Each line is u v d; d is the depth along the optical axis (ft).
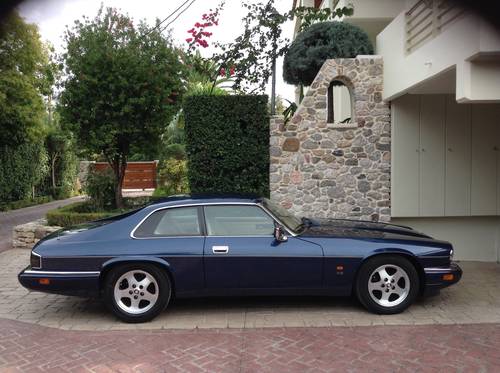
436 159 29.68
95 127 35.27
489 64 19.57
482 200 29.71
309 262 17.25
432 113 29.60
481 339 15.20
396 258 17.63
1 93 47.39
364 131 29.91
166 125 37.04
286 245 17.35
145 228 17.44
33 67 51.60
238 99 29.78
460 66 19.92
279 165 29.68
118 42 34.86
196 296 17.40
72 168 75.97
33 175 61.41
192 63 37.63
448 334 15.66
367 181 29.96
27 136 53.21
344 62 29.81
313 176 29.78
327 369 13.02
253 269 17.15
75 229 18.40
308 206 29.78
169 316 17.83
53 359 13.94
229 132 29.78
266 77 36.37
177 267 16.99
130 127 35.09
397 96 28.45
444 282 17.88
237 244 17.21
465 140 29.68
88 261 16.76
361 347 14.57
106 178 36.94
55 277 16.67
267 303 19.27
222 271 17.11
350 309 18.42
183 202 18.02
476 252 30.50
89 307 19.30
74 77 34.42
